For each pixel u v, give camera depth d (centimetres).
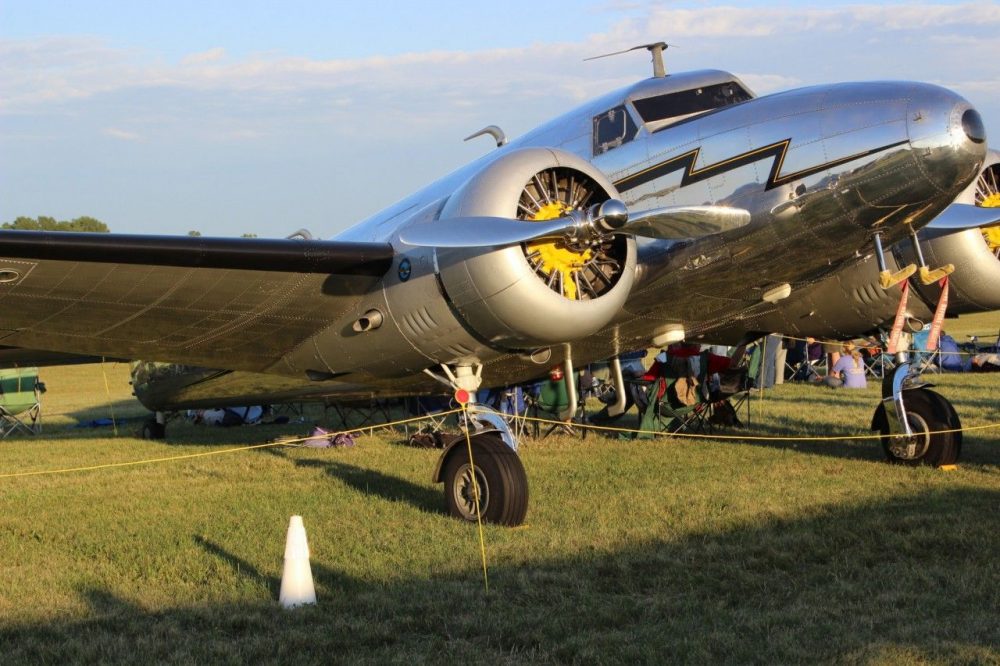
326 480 940
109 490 946
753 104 771
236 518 771
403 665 433
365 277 746
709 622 476
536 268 685
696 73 828
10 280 686
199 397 1275
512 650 450
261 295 749
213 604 533
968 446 1003
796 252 750
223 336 827
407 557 623
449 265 692
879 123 703
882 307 919
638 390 1199
